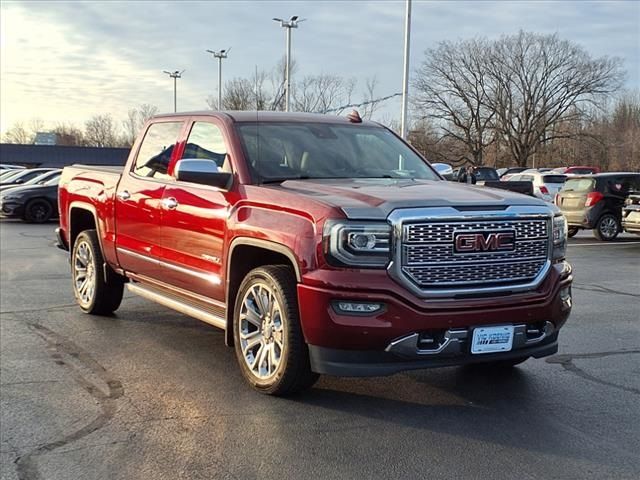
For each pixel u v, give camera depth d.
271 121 5.71
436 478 3.51
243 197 4.87
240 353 4.88
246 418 4.31
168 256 5.71
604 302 8.25
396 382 5.05
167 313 7.38
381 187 4.72
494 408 4.54
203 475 3.53
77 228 7.63
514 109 66.12
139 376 5.16
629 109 73.25
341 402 4.61
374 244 4.01
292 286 4.42
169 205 5.63
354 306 4.02
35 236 16.36
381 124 6.51
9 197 20.33
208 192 5.24
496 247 4.23
